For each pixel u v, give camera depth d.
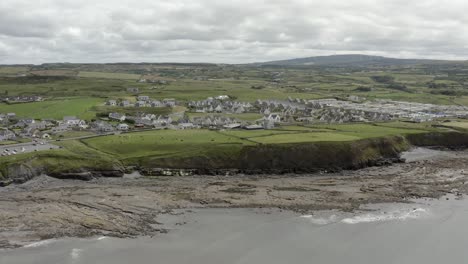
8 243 72.56
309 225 82.50
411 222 84.31
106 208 89.38
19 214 84.81
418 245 74.31
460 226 82.50
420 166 131.00
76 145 128.75
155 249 71.94
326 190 103.94
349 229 80.75
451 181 113.88
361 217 86.69
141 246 72.88
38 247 71.56
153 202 93.38
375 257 70.00
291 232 79.19
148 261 67.81
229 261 68.38
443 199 98.62
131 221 83.12
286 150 124.69
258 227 81.25
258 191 102.12
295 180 113.12
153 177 113.44
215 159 120.94
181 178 113.12
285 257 69.81
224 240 75.69
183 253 70.69
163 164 118.06
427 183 111.56
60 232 77.25
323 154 126.12
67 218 83.31
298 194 100.31
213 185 106.75
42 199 94.12
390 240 76.25
